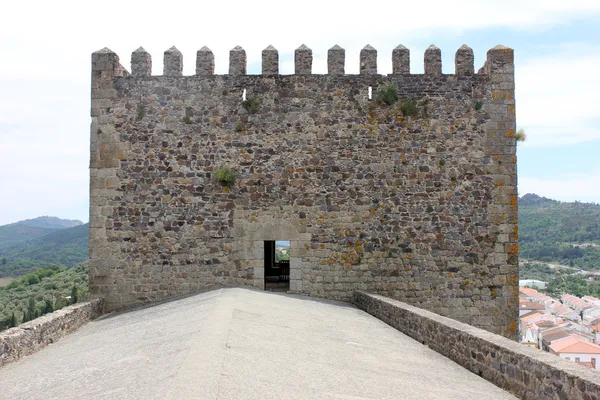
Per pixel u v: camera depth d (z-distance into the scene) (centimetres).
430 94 1767
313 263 1722
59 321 1333
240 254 1719
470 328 1004
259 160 1742
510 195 1745
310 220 1730
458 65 1777
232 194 1734
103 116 1750
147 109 1752
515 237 1736
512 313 1719
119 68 1789
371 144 1750
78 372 905
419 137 1753
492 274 1725
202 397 580
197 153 1742
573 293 10675
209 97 1759
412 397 743
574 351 4566
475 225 1736
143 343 1009
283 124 1753
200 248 1717
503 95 1767
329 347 1005
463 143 1755
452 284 1720
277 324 1123
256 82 1761
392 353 1047
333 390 723
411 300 1717
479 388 820
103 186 1730
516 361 782
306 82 1762
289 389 686
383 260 1723
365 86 1766
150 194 1730
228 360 758
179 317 1195
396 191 1739
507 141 1756
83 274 6669
